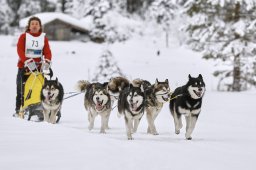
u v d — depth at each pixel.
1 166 4.43
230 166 5.44
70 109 15.73
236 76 22.52
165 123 11.95
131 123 9.30
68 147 5.49
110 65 29.50
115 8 57.22
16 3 61.97
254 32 21.59
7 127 6.92
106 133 9.35
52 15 53.22
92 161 4.83
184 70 36.06
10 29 60.75
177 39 59.16
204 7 22.45
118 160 5.01
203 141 8.26
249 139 8.79
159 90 9.29
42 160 4.75
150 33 59.38
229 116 13.84
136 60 41.94
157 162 5.20
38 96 10.02
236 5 21.97
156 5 58.28
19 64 10.63
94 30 53.25
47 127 7.10
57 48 46.19
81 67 35.66
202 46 23.19
